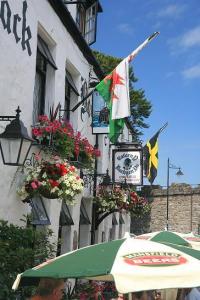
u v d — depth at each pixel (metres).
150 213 36.34
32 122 8.30
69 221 10.72
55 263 3.84
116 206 13.88
